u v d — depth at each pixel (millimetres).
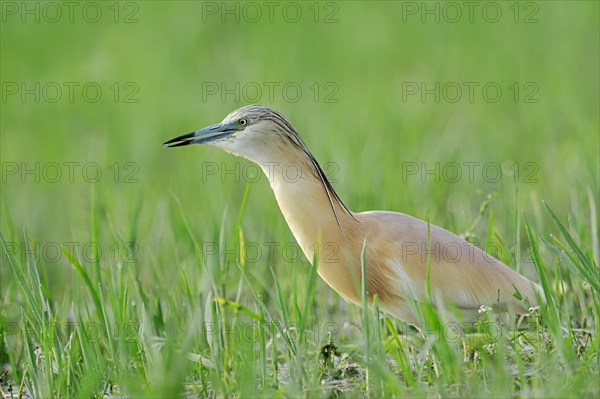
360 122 21438
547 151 18922
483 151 19125
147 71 26562
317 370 10383
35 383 10062
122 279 11664
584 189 15734
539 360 9633
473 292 11461
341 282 11852
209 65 26859
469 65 25562
